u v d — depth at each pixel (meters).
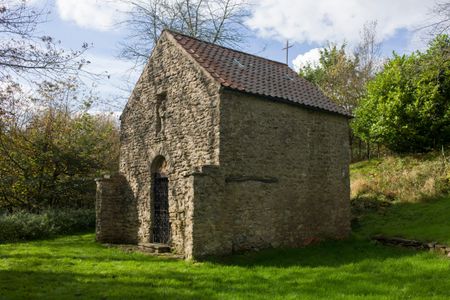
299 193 13.91
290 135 13.85
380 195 18.67
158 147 14.48
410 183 18.83
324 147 14.97
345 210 15.48
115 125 31.52
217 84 12.20
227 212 11.90
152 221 14.60
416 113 21.84
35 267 10.27
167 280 8.97
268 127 13.22
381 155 26.19
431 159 20.84
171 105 14.03
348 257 11.67
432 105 21.31
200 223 11.25
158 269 10.13
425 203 16.98
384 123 22.73
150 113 15.09
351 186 20.02
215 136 12.09
